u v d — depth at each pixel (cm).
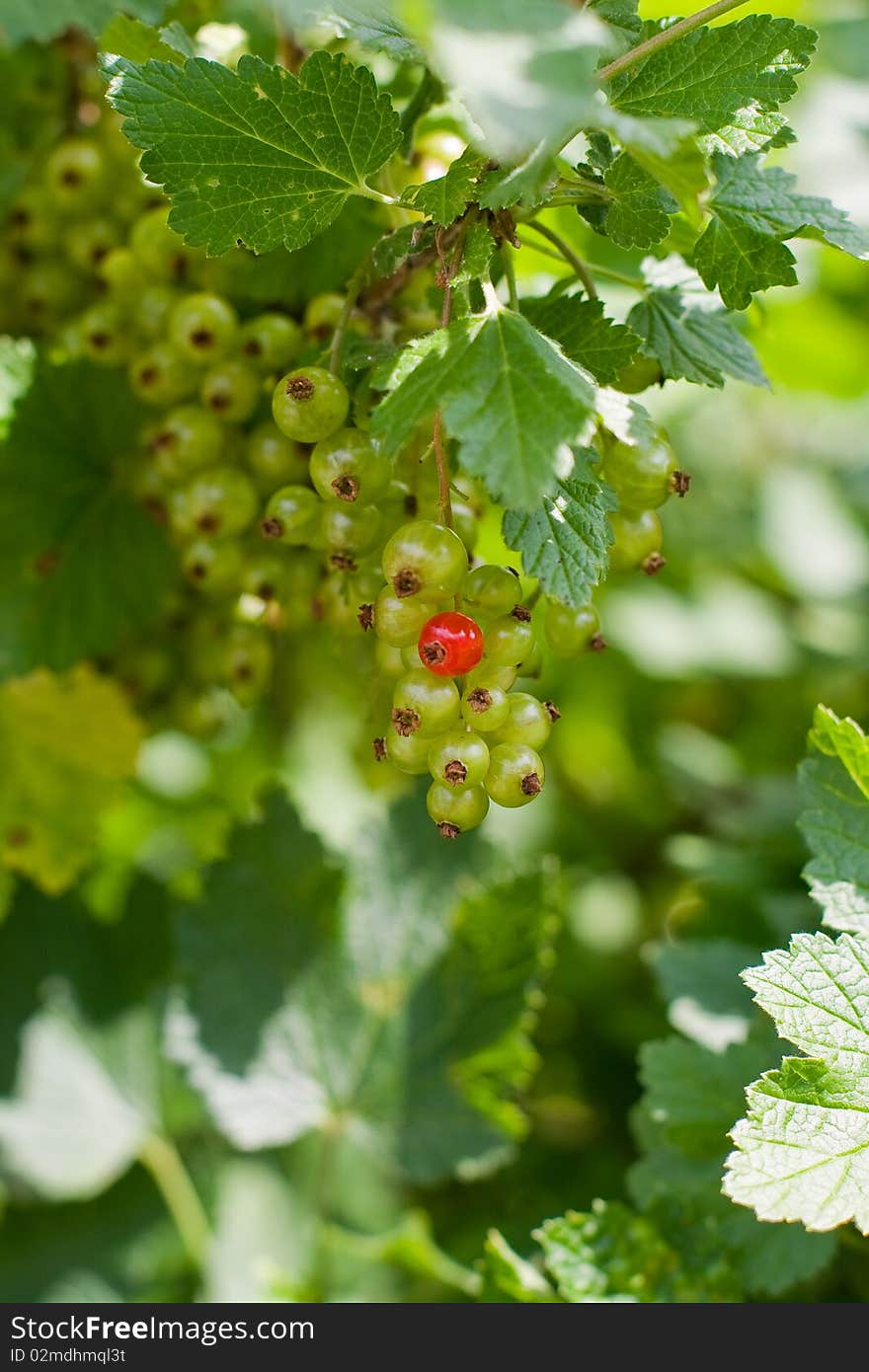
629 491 41
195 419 46
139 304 47
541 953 49
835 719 43
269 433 45
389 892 50
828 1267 47
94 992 54
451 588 39
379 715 44
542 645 58
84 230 48
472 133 40
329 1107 49
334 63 40
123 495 50
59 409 49
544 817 71
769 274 41
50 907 54
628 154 40
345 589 43
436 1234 53
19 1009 53
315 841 50
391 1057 50
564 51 35
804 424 93
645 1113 47
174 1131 54
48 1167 52
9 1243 52
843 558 84
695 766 72
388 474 41
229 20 48
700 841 60
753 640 77
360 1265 51
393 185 44
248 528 46
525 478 37
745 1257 44
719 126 41
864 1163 39
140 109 41
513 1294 45
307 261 45
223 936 50
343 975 50
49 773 52
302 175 41
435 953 50
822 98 71
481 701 39
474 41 35
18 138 50
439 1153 49
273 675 64
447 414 38
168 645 52
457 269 40
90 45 49
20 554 49
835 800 42
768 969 41
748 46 41
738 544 83
